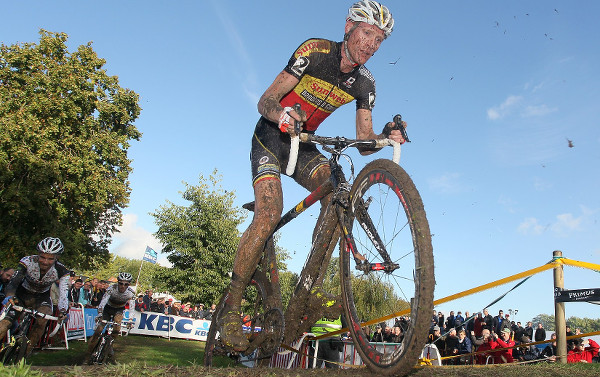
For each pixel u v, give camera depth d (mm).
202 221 24828
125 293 6398
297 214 3305
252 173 3172
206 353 3830
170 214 24875
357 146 2799
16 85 20531
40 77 20156
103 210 21797
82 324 9828
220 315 3240
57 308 5230
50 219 19500
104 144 21578
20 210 18266
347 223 2660
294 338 3201
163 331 15305
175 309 17812
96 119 22156
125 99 23219
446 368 2592
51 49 21344
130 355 8328
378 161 2406
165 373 1981
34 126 19203
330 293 2998
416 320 1890
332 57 3051
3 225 18922
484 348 6832
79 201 20375
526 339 7746
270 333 3127
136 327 14609
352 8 2957
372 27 2895
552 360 4340
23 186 18891
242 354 3492
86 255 23797
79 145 20609
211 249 24938
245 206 3678
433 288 1877
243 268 3031
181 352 9742
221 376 2057
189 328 16078
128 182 23531
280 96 2959
